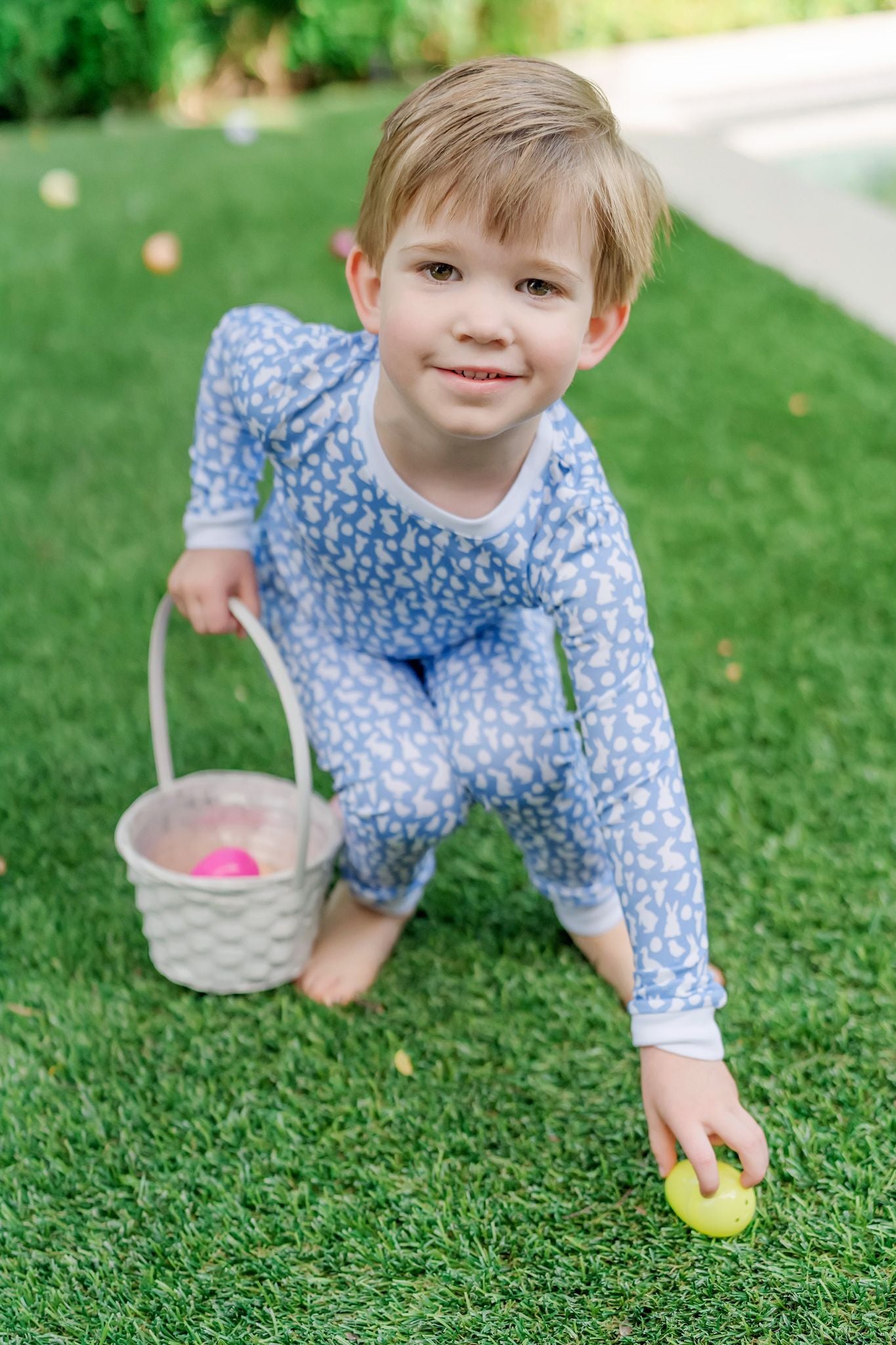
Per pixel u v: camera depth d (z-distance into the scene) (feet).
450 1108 5.75
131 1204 5.37
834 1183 5.36
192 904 6.04
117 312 15.64
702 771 7.82
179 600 6.26
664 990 4.80
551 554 5.19
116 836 6.29
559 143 4.51
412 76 32.07
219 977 6.24
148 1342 4.84
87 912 6.89
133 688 8.84
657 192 4.96
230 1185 5.45
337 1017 6.23
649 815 4.96
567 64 30.55
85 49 28.55
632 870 4.96
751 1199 4.92
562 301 4.61
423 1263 5.13
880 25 35.04
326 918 6.73
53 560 10.41
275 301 15.78
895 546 10.42
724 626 9.36
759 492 11.35
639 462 11.91
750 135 27.02
